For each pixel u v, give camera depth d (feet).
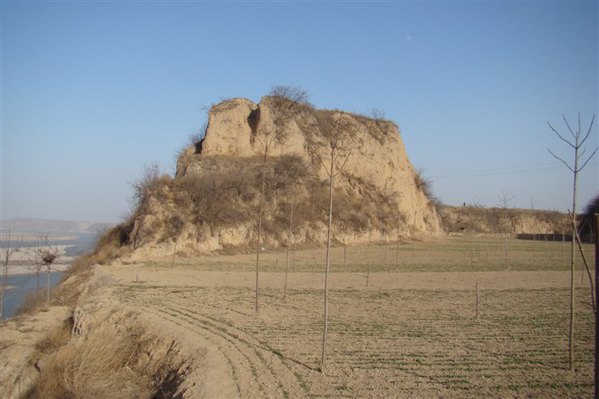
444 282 116.47
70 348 64.44
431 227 311.88
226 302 87.40
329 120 251.39
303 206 222.48
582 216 228.63
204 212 181.16
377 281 117.80
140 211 176.65
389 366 50.29
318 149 244.63
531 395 41.81
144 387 54.19
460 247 239.09
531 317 75.31
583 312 79.56
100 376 58.13
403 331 65.87
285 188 216.54
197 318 73.00
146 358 61.05
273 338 61.72
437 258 181.27
